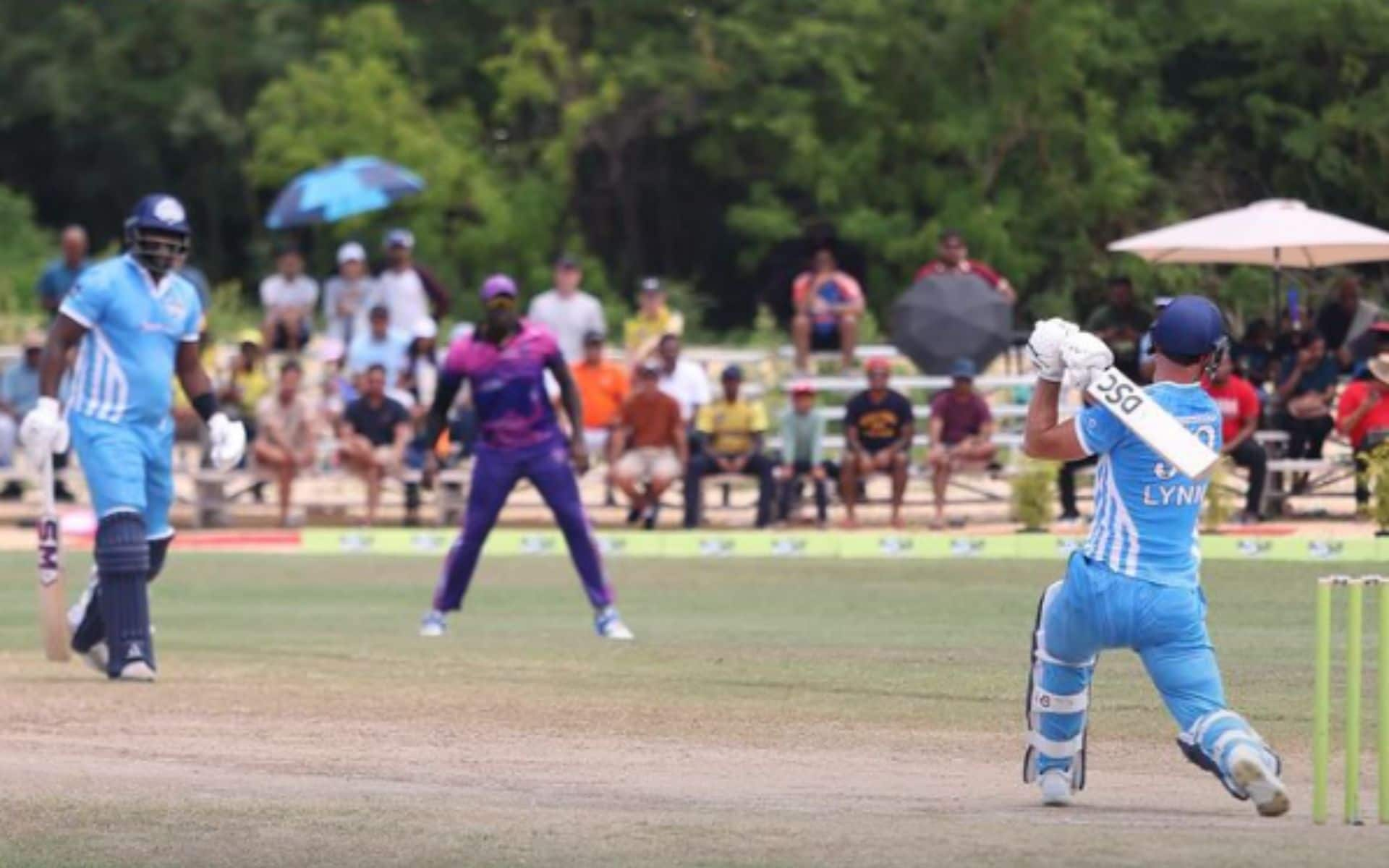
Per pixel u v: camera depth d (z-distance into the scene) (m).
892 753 35.09
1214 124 116.50
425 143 123.62
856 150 121.06
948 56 119.75
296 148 124.19
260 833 27.92
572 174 127.62
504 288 51.06
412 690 42.38
